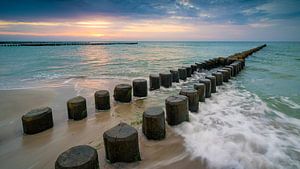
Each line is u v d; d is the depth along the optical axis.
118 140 3.18
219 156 3.65
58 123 5.12
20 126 5.02
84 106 5.38
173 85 9.66
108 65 18.48
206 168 3.33
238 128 4.91
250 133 4.63
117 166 3.25
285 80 11.25
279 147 4.05
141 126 4.83
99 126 4.94
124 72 14.20
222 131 4.70
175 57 27.06
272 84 10.23
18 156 3.72
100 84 10.06
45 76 12.82
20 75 13.30
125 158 3.27
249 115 5.88
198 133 4.52
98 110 6.04
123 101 6.77
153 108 4.42
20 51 41.91
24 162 3.55
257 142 4.20
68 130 4.71
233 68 11.77
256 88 9.34
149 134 4.10
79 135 4.48
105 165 3.27
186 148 3.88
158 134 4.08
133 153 3.30
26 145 4.09
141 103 6.79
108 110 6.07
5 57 27.41
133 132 3.34
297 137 4.53
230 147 3.96
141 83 7.33
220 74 9.37
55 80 11.40
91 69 15.92
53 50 47.34
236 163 3.47
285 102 7.26
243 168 3.36
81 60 23.62
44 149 3.94
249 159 3.59
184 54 33.34
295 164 3.49
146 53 36.69
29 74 13.66
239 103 7.00
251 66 17.03
